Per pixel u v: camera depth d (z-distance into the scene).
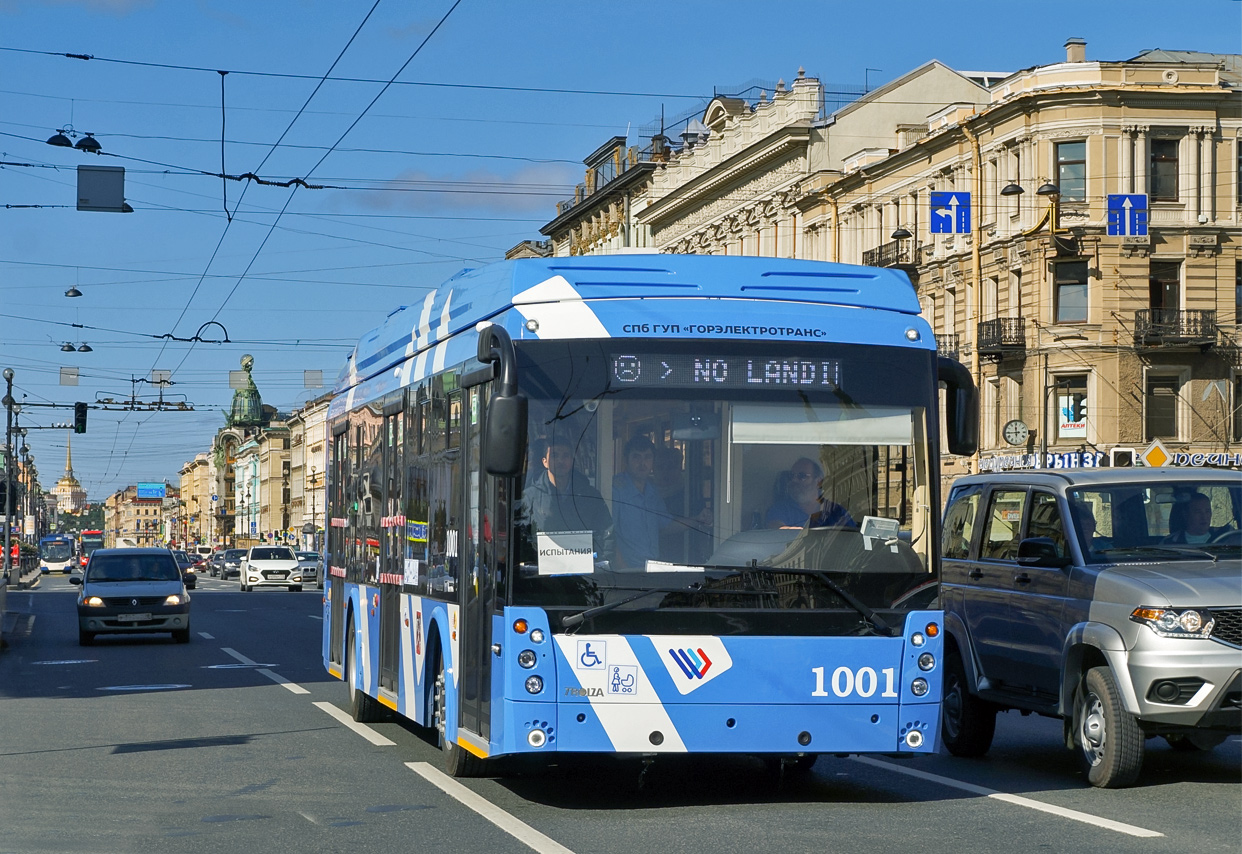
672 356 9.89
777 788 11.16
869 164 61.66
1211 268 51.88
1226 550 11.66
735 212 72.25
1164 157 52.12
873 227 61.75
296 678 20.95
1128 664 10.70
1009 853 8.50
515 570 9.59
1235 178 52.12
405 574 12.83
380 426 14.30
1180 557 11.52
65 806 10.43
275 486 176.00
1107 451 50.94
